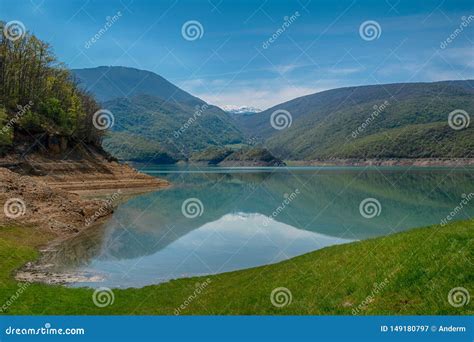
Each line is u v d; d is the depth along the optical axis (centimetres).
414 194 9906
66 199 5969
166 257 3712
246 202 8512
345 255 2544
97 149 15162
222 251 3997
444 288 1720
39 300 2291
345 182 14038
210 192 10825
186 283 2770
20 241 3944
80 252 3825
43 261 3438
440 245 2053
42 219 4753
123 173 13362
